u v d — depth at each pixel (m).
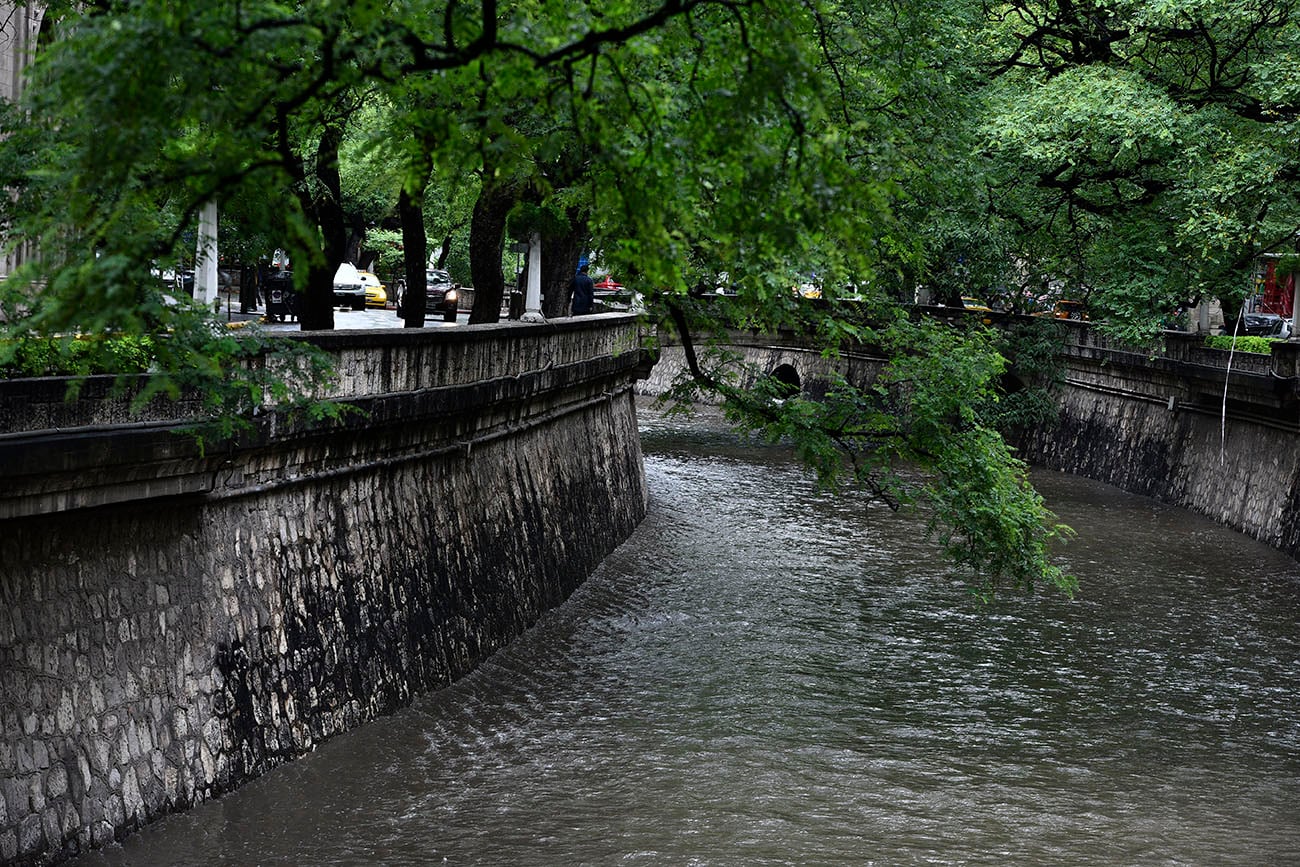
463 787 13.80
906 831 13.62
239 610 12.81
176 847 11.21
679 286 8.25
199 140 7.65
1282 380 28.19
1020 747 16.55
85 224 7.07
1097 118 27.89
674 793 14.22
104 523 11.23
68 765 10.51
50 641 10.53
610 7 7.48
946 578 25.78
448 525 17.66
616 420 29.12
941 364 17.38
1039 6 33.50
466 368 17.84
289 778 12.98
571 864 12.18
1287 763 16.42
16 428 9.90
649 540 28.38
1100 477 38.94
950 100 18.86
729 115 7.59
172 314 8.41
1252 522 30.55
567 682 18.08
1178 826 14.20
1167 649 21.34
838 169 7.73
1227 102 28.47
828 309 17.61
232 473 12.73
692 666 19.23
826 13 11.49
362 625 14.92
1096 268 34.06
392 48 7.04
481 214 22.20
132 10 6.18
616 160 7.79
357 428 14.41
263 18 6.35
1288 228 26.47
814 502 33.88
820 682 18.80
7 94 13.24
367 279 51.88
